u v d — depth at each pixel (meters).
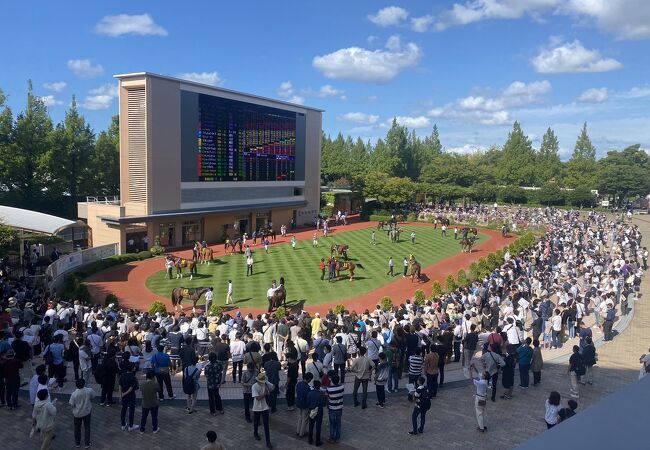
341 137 130.75
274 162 59.38
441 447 12.69
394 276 37.88
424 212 78.19
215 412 14.44
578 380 17.06
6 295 24.52
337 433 12.88
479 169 114.94
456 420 14.28
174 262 36.59
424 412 13.23
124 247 42.78
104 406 14.73
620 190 101.31
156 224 45.56
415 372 15.46
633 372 18.41
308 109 64.69
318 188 68.75
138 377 16.88
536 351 16.83
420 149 128.75
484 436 13.30
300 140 63.81
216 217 52.31
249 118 54.62
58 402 14.84
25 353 15.88
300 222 65.75
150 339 17.20
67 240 42.72
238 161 53.75
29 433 12.79
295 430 13.55
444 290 32.50
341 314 22.42
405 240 54.97
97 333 17.00
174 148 46.22
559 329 21.55
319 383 12.69
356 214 82.56
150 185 44.31
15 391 14.08
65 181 56.97
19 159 52.47
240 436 13.15
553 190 100.31
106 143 62.81
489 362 15.30
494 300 24.09
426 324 19.80
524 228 62.62
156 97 44.06
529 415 14.62
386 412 14.81
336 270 35.88
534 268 35.97
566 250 42.94
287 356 14.95
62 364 15.80
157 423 13.55
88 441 12.28
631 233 51.84
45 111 56.84
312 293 32.47
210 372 14.13
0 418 13.59
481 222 70.50
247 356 15.08
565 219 70.88
